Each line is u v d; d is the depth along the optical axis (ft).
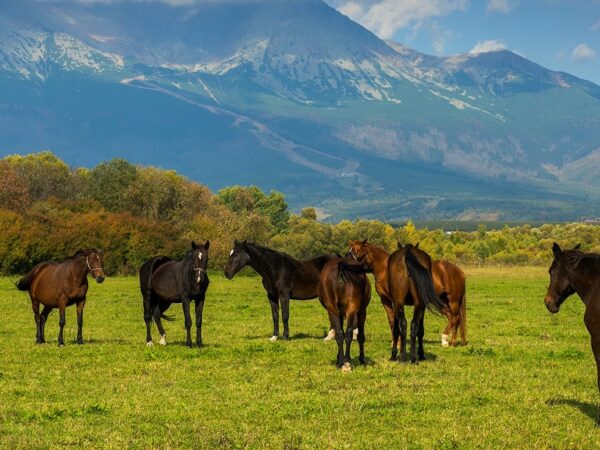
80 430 42.42
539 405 47.93
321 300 61.52
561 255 46.44
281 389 52.60
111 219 252.62
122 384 54.75
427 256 63.26
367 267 70.59
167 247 254.47
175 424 43.75
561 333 88.33
